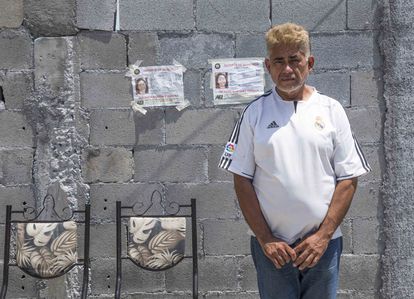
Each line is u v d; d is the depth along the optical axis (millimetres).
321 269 3238
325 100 3266
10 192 4625
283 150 3135
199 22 4598
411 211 4641
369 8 4621
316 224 3160
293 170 3119
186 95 4625
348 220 4648
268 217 3219
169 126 4629
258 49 4617
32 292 4648
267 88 4629
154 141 4629
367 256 4668
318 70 4629
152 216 4289
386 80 4625
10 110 4613
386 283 4660
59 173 4625
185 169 4637
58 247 4211
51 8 4574
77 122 4621
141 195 4641
